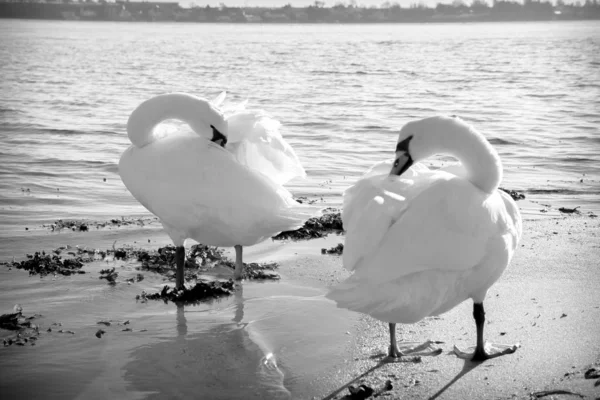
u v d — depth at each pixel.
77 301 4.71
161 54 32.72
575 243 5.26
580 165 8.31
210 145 4.74
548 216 5.96
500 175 4.07
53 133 10.70
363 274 3.85
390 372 4.04
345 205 4.07
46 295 4.77
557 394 3.80
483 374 3.97
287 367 4.12
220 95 5.13
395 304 3.85
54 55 30.69
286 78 20.72
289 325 4.46
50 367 4.12
